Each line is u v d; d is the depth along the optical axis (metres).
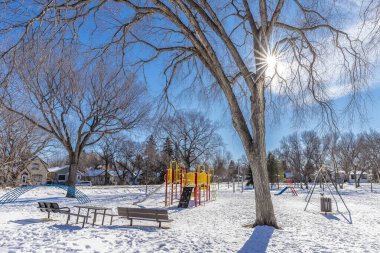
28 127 15.61
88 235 8.71
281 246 8.01
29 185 23.30
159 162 66.94
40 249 6.91
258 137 11.50
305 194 41.53
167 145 60.44
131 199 24.88
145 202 22.77
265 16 11.27
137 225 11.48
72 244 7.46
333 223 13.31
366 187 63.84
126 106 27.12
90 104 26.62
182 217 14.68
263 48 11.43
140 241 8.14
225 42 11.51
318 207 21.34
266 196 11.38
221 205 21.30
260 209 11.38
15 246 7.19
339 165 68.06
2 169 15.56
